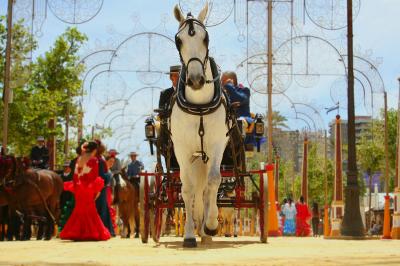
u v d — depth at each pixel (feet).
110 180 66.03
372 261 24.40
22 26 95.61
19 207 64.39
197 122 33.73
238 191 40.81
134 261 25.44
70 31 121.80
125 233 73.36
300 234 109.81
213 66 34.40
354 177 62.13
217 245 38.58
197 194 37.24
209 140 34.09
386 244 41.50
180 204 41.34
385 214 66.08
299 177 223.10
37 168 74.13
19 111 112.98
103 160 61.57
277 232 66.85
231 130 35.55
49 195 67.05
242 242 43.27
